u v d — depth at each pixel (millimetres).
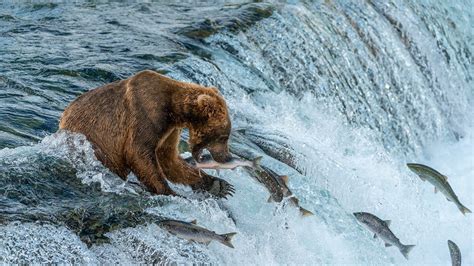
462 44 25656
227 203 12750
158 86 12102
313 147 15523
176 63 18281
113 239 11117
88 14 22234
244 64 19578
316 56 20688
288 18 21047
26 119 14711
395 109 22031
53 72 17422
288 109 18562
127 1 23531
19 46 19203
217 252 11602
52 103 15781
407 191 16281
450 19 25422
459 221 16562
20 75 17156
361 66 21812
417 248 15078
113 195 11859
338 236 13469
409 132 22000
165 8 22797
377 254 13664
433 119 23016
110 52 18922
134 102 12016
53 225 10898
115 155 12281
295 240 12672
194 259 11188
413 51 23547
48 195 11492
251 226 12555
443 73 24156
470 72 25719
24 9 22812
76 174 12078
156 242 11203
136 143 12000
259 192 13172
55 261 10461
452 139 23141
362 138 18609
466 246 15930
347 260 13148
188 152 13875
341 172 15141
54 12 22406
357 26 22344
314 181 14773
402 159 21016
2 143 13336
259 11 21219
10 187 11406
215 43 19922
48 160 12156
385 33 22891
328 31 21453
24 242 10492
